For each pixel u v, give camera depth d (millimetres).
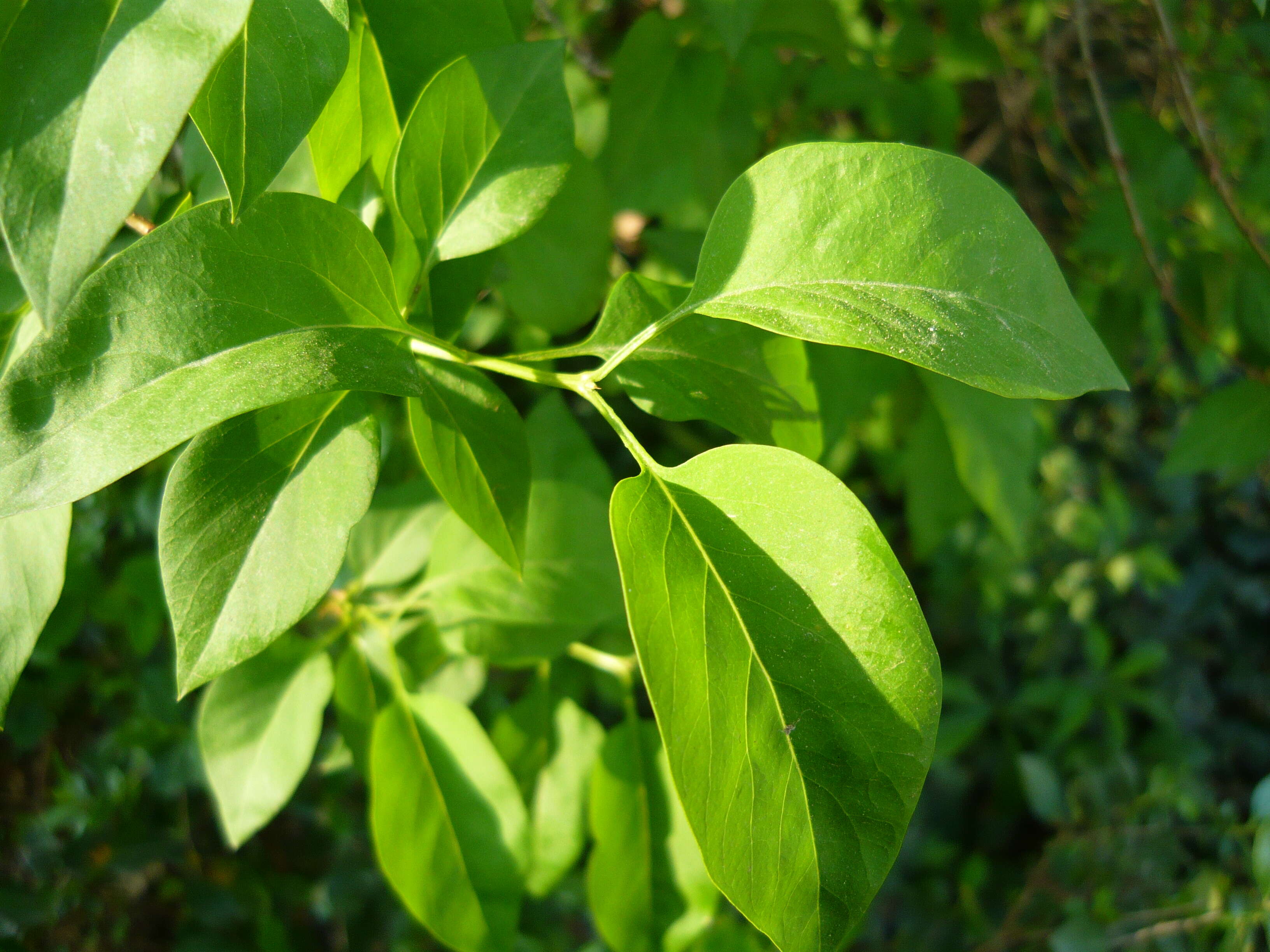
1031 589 748
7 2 147
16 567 188
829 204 183
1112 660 832
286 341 168
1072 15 472
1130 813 654
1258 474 805
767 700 169
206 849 583
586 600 274
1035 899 647
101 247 143
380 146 207
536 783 308
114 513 488
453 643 285
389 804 253
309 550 177
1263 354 369
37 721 525
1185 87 386
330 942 630
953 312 177
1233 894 514
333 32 164
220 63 157
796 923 166
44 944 541
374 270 181
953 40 418
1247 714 861
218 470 177
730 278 186
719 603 172
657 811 292
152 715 508
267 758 268
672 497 179
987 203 180
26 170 143
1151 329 585
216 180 219
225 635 172
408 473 422
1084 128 585
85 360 160
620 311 206
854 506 170
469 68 202
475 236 204
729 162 347
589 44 438
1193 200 451
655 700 162
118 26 147
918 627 167
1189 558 841
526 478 204
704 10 322
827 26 333
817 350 300
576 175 272
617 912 287
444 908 252
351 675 282
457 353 191
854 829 168
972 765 766
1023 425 365
